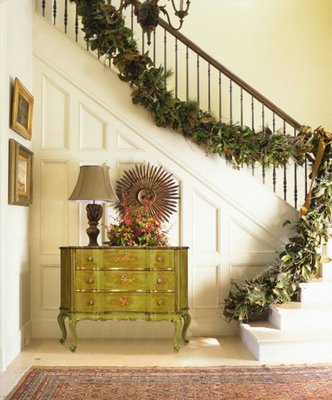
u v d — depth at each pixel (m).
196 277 5.22
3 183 4.17
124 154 5.20
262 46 6.80
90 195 4.70
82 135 5.21
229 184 5.22
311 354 4.30
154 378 3.77
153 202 5.16
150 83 4.98
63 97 5.21
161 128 5.19
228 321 5.11
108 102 5.18
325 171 5.02
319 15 6.87
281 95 6.79
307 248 4.91
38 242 5.14
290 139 5.10
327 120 6.81
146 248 4.58
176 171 5.22
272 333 4.47
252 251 5.25
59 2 6.17
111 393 3.45
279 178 6.64
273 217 5.26
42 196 5.17
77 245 5.16
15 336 4.49
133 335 5.16
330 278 5.21
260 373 3.88
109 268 4.59
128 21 6.41
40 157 5.18
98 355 4.45
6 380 3.78
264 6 6.84
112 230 4.84
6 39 4.22
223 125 5.02
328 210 4.96
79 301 4.58
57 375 3.84
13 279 4.50
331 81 6.84
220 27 6.79
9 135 4.34
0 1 4.17
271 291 4.88
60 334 5.12
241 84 5.31
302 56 6.84
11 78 4.42
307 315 4.63
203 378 3.76
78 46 5.19
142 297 4.58
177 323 4.55
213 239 5.24
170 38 6.64
